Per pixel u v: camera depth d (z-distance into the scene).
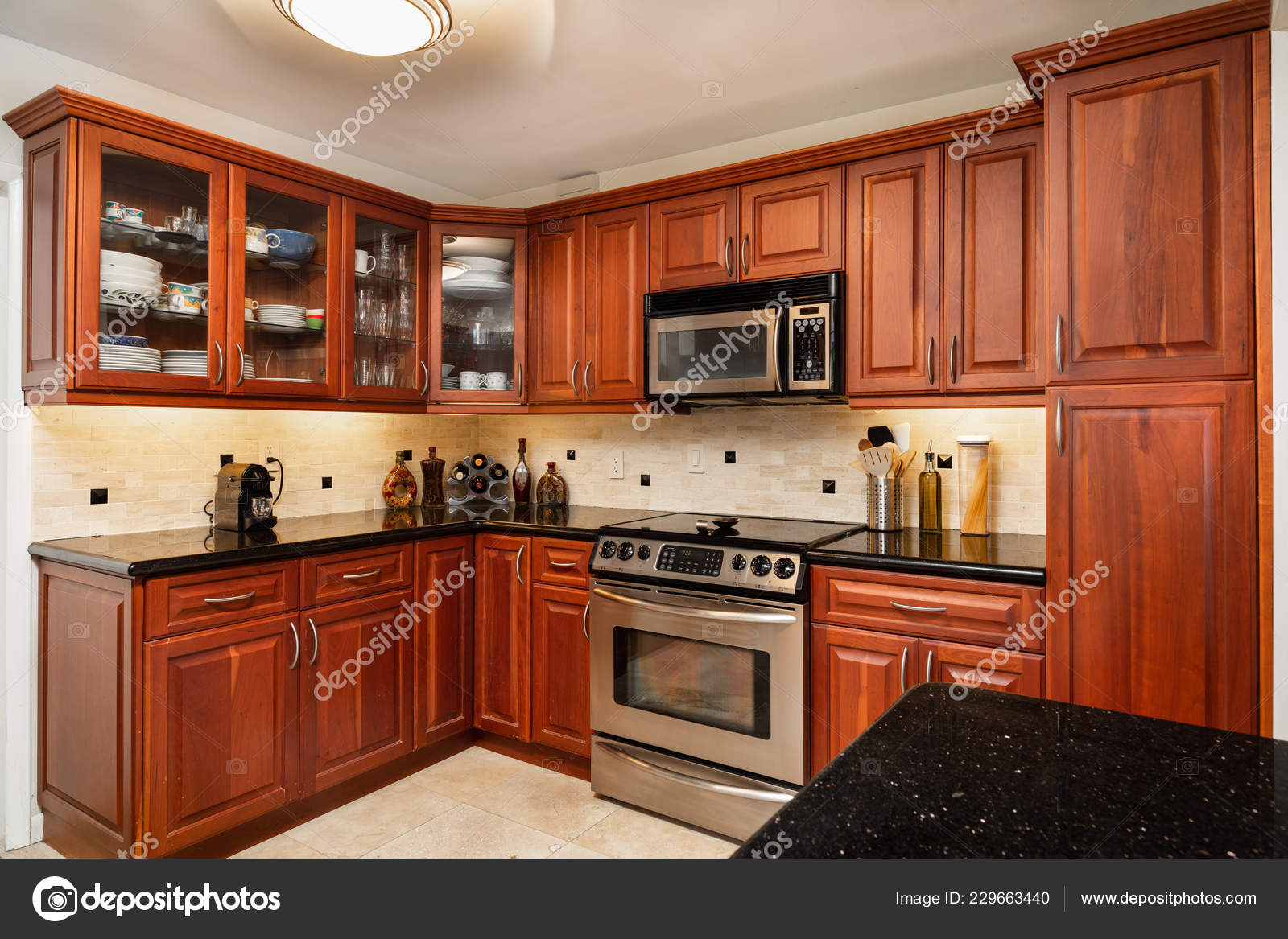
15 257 2.29
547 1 2.08
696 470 3.18
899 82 2.55
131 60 2.38
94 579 2.12
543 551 2.86
